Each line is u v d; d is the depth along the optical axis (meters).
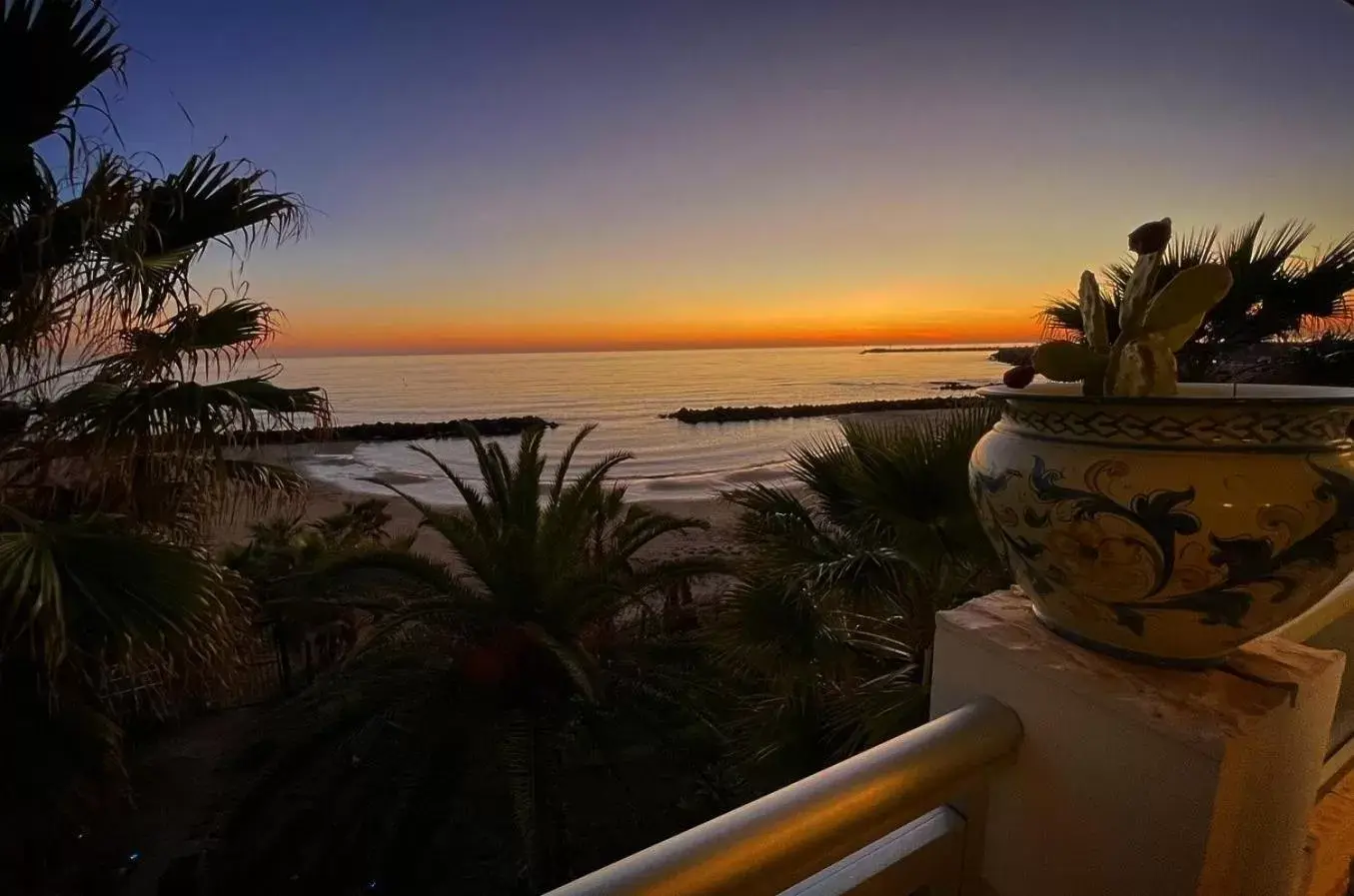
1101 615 0.67
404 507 21.50
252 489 3.95
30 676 3.17
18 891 3.88
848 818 0.58
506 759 4.92
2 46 2.81
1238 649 0.71
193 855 5.63
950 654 0.78
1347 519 0.59
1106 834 0.64
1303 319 3.31
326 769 5.20
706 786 5.27
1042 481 0.68
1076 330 3.35
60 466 3.35
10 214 2.97
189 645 3.06
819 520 3.58
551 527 5.88
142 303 3.27
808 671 3.17
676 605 7.23
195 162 3.49
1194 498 0.60
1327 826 1.01
